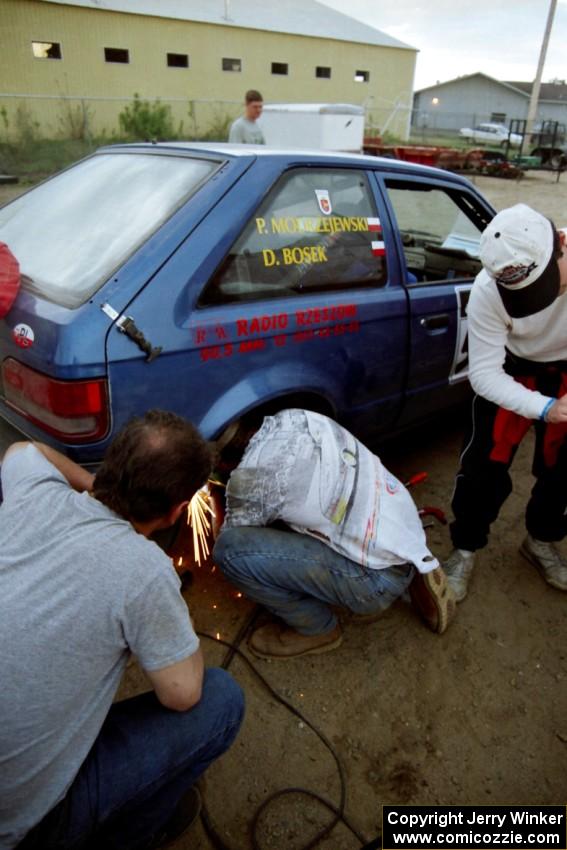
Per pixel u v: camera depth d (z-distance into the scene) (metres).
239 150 2.47
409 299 2.87
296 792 1.84
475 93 46.88
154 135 20.89
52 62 19.84
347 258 2.65
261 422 2.48
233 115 23.73
